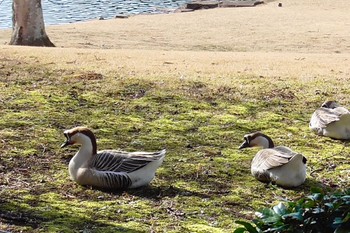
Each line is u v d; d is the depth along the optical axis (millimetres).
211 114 10656
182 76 12594
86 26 28172
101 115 10406
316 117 9984
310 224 5285
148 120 10281
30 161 8414
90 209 7020
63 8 37344
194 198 7461
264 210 5449
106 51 15680
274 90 11914
